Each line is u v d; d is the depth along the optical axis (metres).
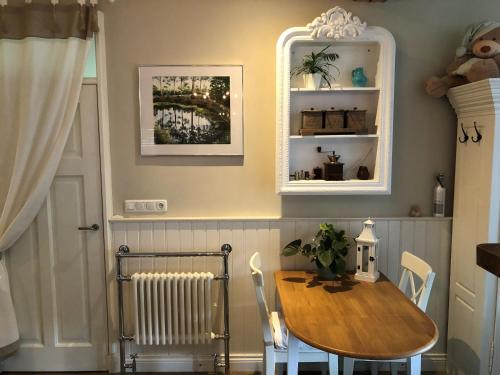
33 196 2.62
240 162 2.74
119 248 2.75
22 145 2.61
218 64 2.67
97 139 2.70
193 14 2.64
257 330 2.82
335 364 2.22
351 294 2.27
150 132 2.71
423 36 2.66
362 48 2.67
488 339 2.39
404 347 1.69
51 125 2.62
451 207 2.79
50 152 2.62
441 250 2.77
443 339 2.82
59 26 2.57
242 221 2.75
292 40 2.51
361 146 2.74
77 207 2.75
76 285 2.80
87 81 2.65
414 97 2.71
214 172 2.75
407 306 2.10
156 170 2.75
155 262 2.77
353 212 2.79
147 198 2.77
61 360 2.83
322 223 2.70
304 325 1.89
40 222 2.75
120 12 2.64
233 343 2.82
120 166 2.75
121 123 2.71
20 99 2.62
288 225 2.75
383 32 2.50
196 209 2.78
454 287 2.70
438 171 2.76
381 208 2.79
